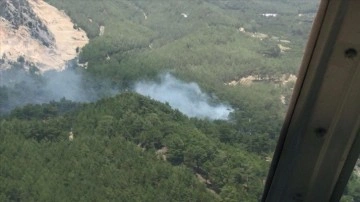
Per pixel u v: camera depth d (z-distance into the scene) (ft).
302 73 8.65
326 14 7.83
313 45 8.24
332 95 8.63
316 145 9.30
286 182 9.98
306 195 9.97
